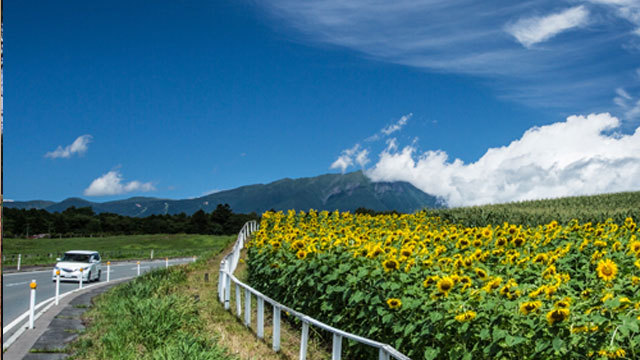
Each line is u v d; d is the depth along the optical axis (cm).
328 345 1080
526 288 716
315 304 1115
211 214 15538
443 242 1196
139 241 9219
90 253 2806
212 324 1220
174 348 917
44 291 2189
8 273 3170
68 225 13125
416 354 766
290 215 2644
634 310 537
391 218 2447
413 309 770
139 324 1098
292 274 1191
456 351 672
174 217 15662
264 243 1515
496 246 1077
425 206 3122
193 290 1780
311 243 1166
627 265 898
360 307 963
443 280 691
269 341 1114
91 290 2139
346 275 999
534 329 584
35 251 6850
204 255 3238
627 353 524
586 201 4050
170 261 5150
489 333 618
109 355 945
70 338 1097
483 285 790
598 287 775
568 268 980
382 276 868
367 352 914
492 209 3017
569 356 552
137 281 1981
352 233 1318
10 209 12550
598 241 1034
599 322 533
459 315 645
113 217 14600
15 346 1027
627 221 1270
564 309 548
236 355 951
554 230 1284
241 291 1711
